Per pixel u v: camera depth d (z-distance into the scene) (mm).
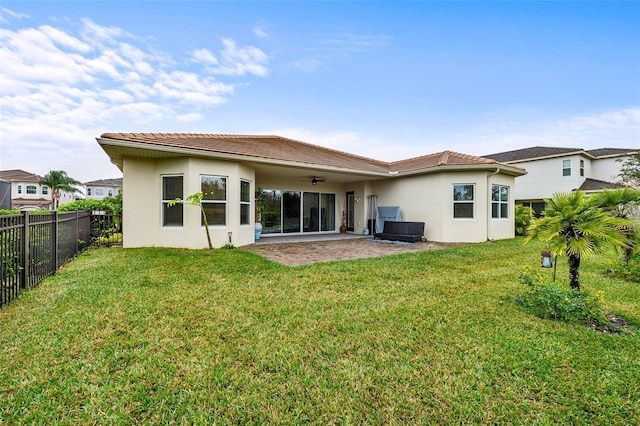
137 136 8977
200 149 9180
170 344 3162
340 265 7184
